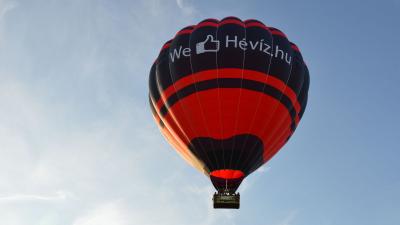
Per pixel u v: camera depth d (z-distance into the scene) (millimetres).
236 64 32031
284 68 32562
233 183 31469
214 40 32500
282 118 32688
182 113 32281
